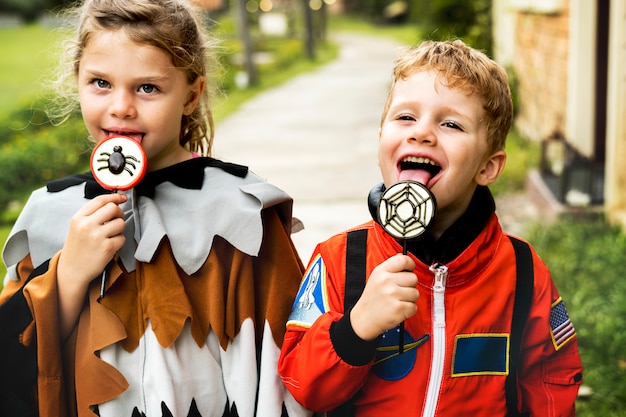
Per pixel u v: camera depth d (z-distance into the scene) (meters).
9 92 23.52
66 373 2.20
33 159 9.77
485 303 2.13
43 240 2.24
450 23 13.91
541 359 2.20
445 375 2.09
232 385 2.18
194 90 2.27
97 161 2.09
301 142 12.53
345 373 2.00
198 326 2.18
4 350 2.17
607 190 6.74
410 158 2.07
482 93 2.08
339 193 8.80
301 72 26.02
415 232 1.95
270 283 2.25
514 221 7.17
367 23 57.81
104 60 2.09
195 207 2.22
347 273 2.15
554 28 9.14
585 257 5.79
